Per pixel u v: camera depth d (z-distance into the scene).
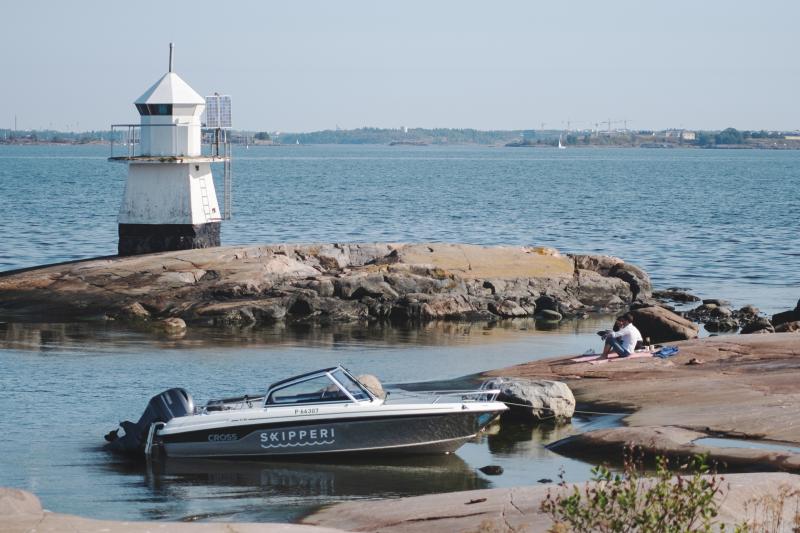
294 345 45.19
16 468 26.17
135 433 27.58
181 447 27.03
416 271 56.12
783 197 153.50
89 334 46.78
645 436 25.94
